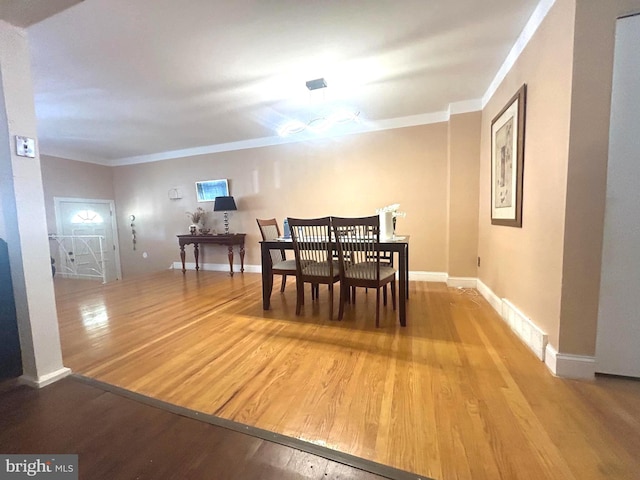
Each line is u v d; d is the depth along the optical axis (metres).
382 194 4.23
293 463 1.12
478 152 3.51
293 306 3.13
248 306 3.16
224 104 3.32
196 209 5.50
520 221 2.22
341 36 2.11
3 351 1.72
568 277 1.62
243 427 1.32
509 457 1.12
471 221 3.63
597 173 1.53
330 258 2.63
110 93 2.94
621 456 1.11
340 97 3.22
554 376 1.66
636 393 1.49
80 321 2.77
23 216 1.64
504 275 2.62
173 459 1.15
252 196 5.04
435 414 1.37
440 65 2.58
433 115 3.89
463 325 2.47
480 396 1.50
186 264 5.77
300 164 4.66
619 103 1.49
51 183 5.20
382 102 3.42
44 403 1.52
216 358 1.99
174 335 2.40
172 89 2.90
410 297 3.29
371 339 2.24
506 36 2.17
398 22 1.97
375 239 2.44
